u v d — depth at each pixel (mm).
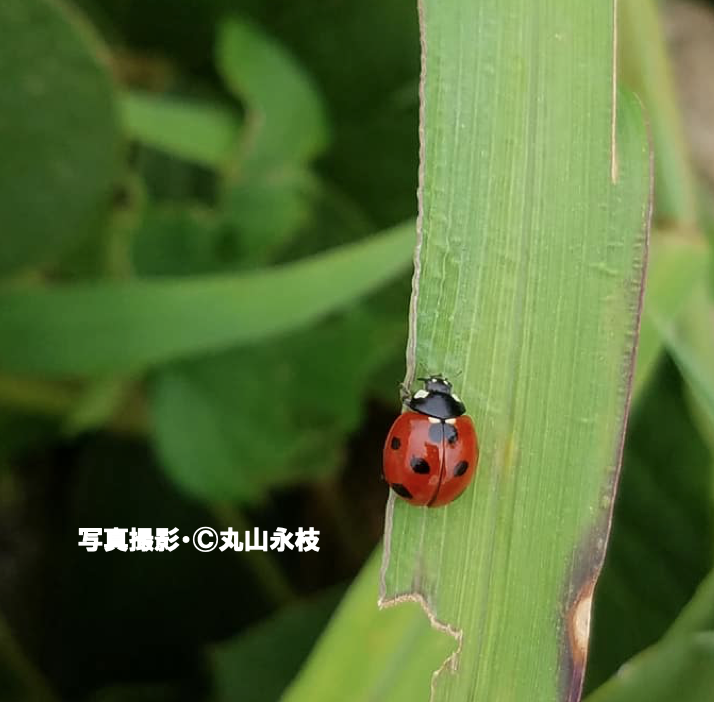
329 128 121
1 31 96
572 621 70
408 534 69
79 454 134
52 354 104
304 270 102
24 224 111
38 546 134
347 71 121
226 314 102
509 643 69
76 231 113
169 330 103
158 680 130
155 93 132
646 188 72
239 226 114
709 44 130
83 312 103
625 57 100
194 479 112
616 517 112
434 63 69
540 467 70
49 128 104
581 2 71
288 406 114
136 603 131
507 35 70
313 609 112
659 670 81
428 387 68
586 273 71
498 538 70
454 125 69
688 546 109
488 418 70
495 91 70
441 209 69
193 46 128
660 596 109
